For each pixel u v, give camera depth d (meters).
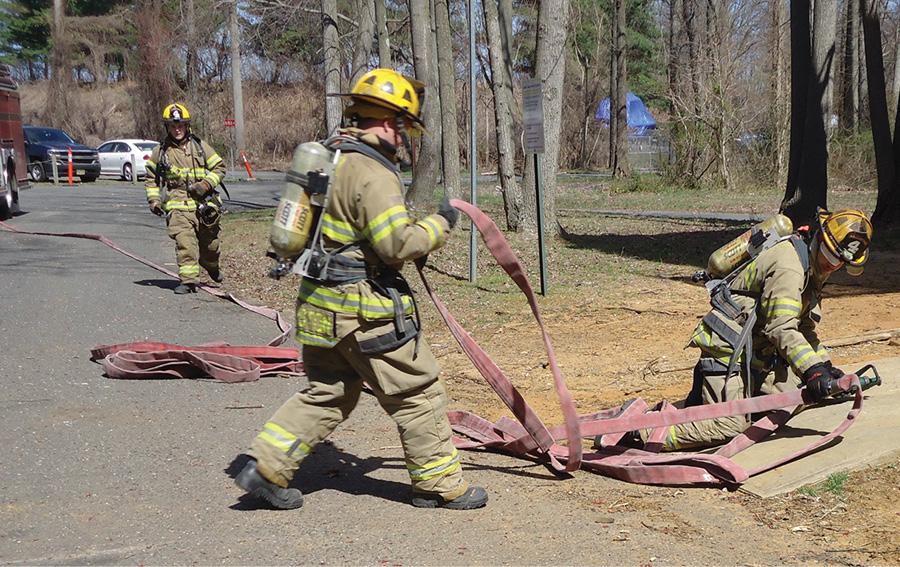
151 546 3.73
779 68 28.23
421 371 3.96
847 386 4.26
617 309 9.45
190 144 10.28
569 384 6.72
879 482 4.21
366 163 3.81
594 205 24.88
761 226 4.64
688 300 9.78
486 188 29.78
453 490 4.12
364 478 4.66
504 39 19.22
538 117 9.88
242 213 21.50
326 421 4.10
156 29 49.75
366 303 3.81
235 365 7.01
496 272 12.11
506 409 6.13
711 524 3.94
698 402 4.97
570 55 54.12
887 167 15.34
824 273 4.54
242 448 5.18
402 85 3.91
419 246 3.78
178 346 7.44
